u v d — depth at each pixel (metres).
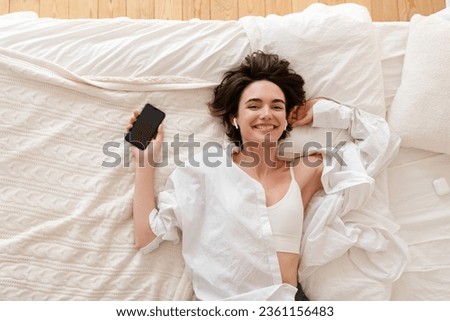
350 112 1.37
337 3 1.91
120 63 1.39
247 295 1.21
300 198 1.30
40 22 1.41
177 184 1.32
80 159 1.33
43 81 1.33
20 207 1.25
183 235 1.30
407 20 1.91
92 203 1.29
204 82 1.42
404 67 1.42
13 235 1.24
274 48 1.42
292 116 1.41
